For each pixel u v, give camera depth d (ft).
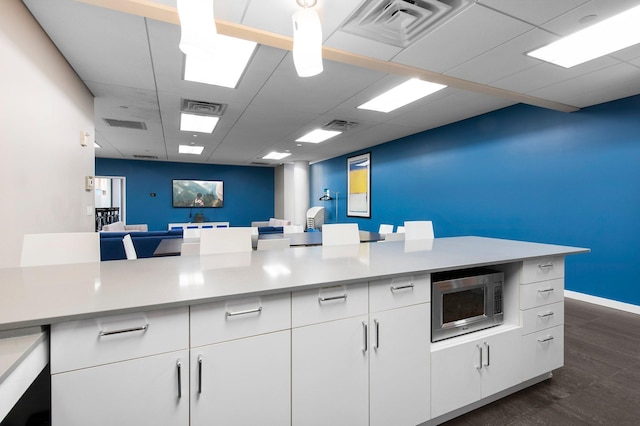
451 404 5.16
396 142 19.88
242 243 7.41
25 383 2.58
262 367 3.83
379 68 8.81
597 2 6.03
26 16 6.63
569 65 8.56
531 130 12.80
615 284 10.68
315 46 4.99
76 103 9.91
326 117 14.94
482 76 9.30
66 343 2.96
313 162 30.71
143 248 14.23
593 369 6.92
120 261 5.65
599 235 11.00
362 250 6.98
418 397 4.89
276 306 3.91
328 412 4.24
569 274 11.91
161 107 13.34
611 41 7.40
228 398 3.65
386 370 4.65
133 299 3.36
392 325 4.72
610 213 10.75
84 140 10.56
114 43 8.04
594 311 10.46
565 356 7.50
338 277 4.38
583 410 5.57
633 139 10.25
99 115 14.52
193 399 3.47
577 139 11.53
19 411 3.36
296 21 5.08
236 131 17.75
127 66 9.37
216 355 3.58
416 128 17.13
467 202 15.37
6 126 5.93
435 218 17.16
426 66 8.73
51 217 7.97
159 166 29.91
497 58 8.30
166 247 10.14
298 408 4.05
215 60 9.09
